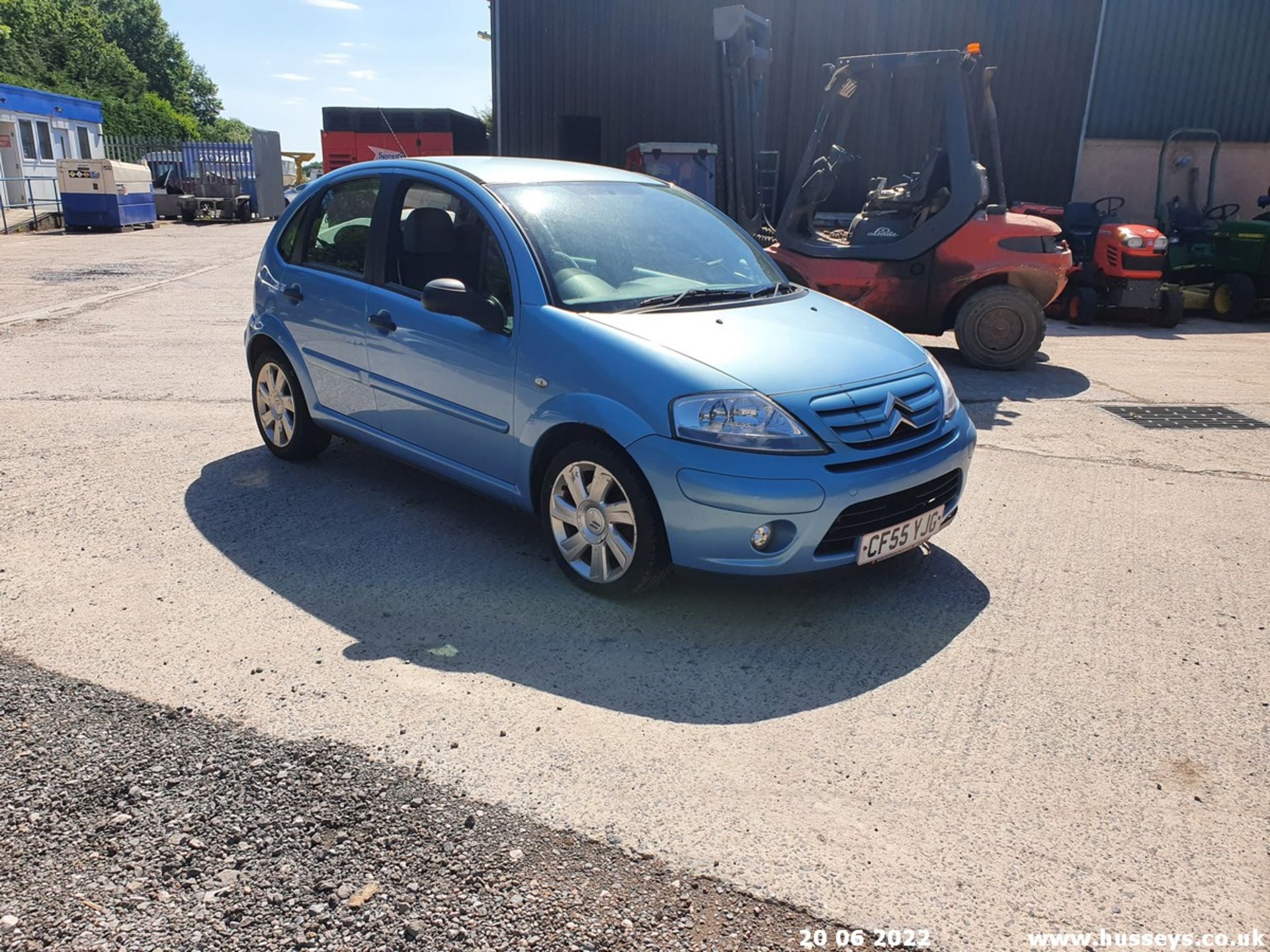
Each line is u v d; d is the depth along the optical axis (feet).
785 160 55.16
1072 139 52.80
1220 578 13.85
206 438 19.67
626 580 12.17
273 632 11.59
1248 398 25.31
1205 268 41.98
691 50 54.85
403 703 10.12
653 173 48.32
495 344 13.17
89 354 27.76
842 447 11.40
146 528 14.75
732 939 7.13
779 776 9.06
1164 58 51.24
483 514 15.78
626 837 8.17
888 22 52.60
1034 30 51.60
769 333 12.75
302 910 7.30
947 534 15.40
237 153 107.14
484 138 87.20
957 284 27.68
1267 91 51.70
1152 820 8.54
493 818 8.37
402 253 15.06
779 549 11.32
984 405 24.22
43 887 7.47
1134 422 22.70
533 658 11.14
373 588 12.89
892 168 51.01
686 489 11.18
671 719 9.98
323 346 16.28
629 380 11.66
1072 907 7.50
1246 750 9.62
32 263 52.80
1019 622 12.37
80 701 9.98
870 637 11.88
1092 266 38.34
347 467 18.06
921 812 8.59
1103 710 10.33
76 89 175.94
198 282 45.73
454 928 7.17
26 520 14.89
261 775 8.86
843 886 7.67
